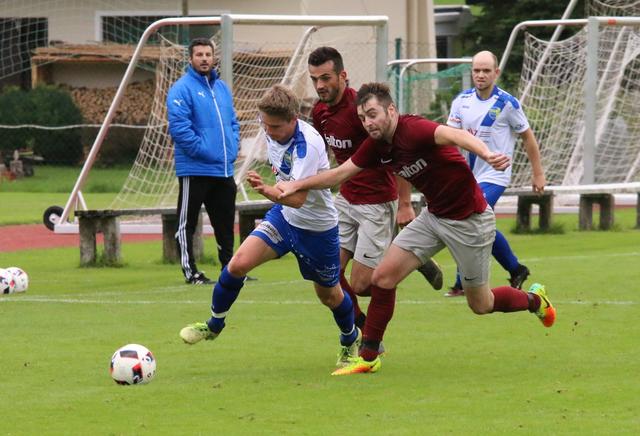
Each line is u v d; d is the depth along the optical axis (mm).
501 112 23094
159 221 37406
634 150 42250
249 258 15883
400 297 23266
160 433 12727
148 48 65875
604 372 15844
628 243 33000
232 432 12727
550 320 17250
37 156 65188
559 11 72875
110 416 13547
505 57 39094
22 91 66188
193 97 25750
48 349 18078
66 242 37125
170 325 20359
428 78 55531
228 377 15820
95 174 63000
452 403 14016
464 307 21906
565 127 41062
